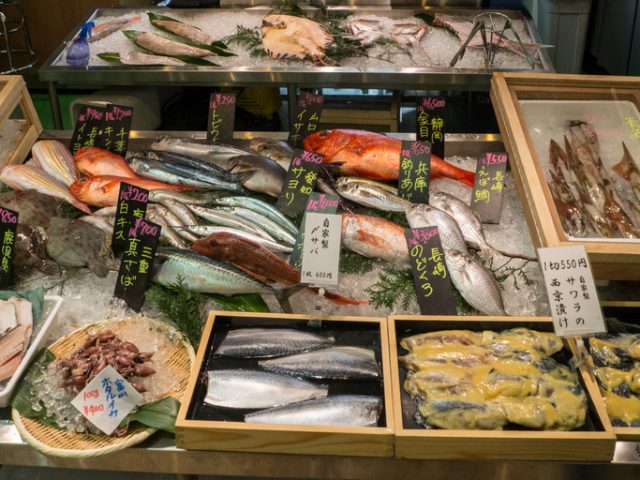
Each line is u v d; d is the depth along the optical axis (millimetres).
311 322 1147
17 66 2965
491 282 1225
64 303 1267
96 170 1532
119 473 1405
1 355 1110
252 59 2094
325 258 1127
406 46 2098
